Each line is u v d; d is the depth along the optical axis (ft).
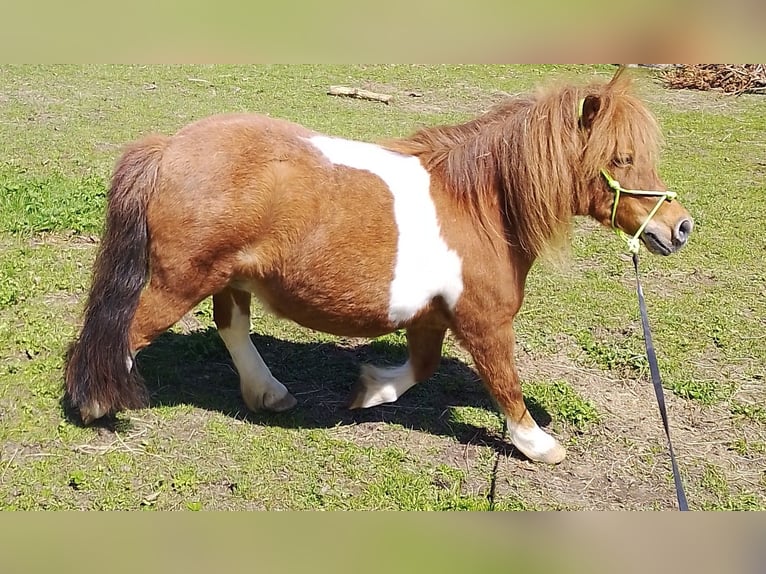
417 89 38.93
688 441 14.35
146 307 11.68
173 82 36.45
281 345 16.16
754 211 25.66
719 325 18.47
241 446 12.85
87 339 11.76
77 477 11.64
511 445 13.76
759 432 14.75
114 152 25.75
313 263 11.65
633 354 16.79
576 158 11.79
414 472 12.77
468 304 12.21
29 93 32.50
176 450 12.58
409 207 11.90
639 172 11.76
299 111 32.96
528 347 17.02
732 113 38.65
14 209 19.90
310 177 11.57
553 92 11.93
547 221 11.92
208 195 11.14
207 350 15.23
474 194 12.14
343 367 15.67
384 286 11.90
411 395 14.97
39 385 13.61
